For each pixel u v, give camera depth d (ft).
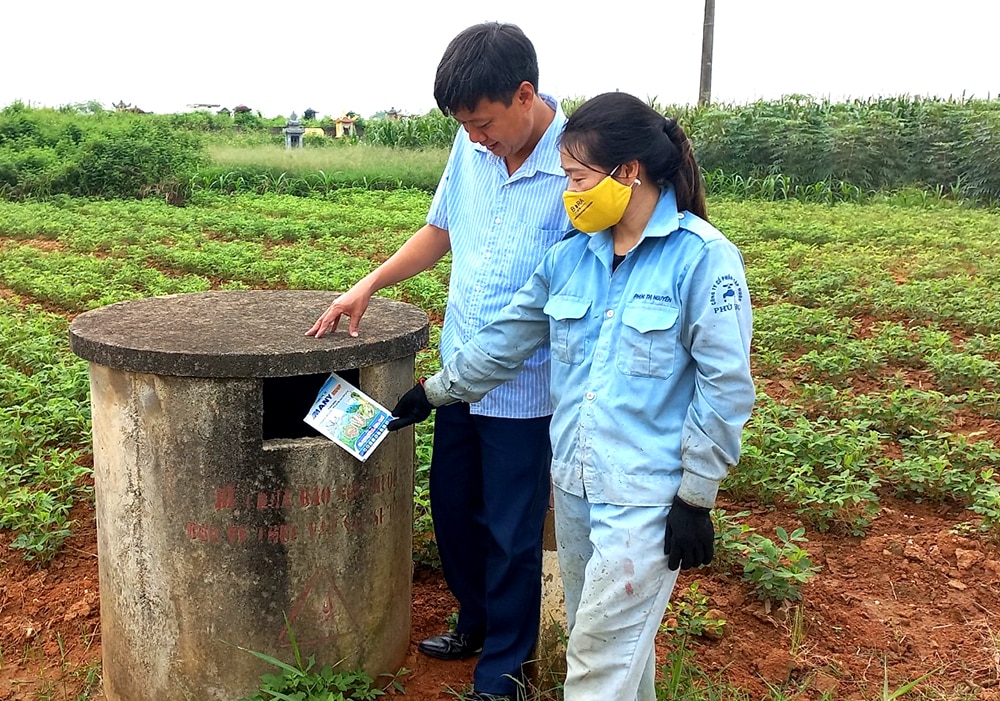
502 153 9.04
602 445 7.77
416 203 59.47
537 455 9.82
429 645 11.21
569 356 8.13
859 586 13.08
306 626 9.56
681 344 7.59
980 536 14.30
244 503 9.05
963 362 21.33
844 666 11.09
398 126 87.81
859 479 15.99
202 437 8.88
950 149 65.05
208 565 9.19
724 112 70.44
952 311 27.50
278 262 35.96
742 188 66.59
